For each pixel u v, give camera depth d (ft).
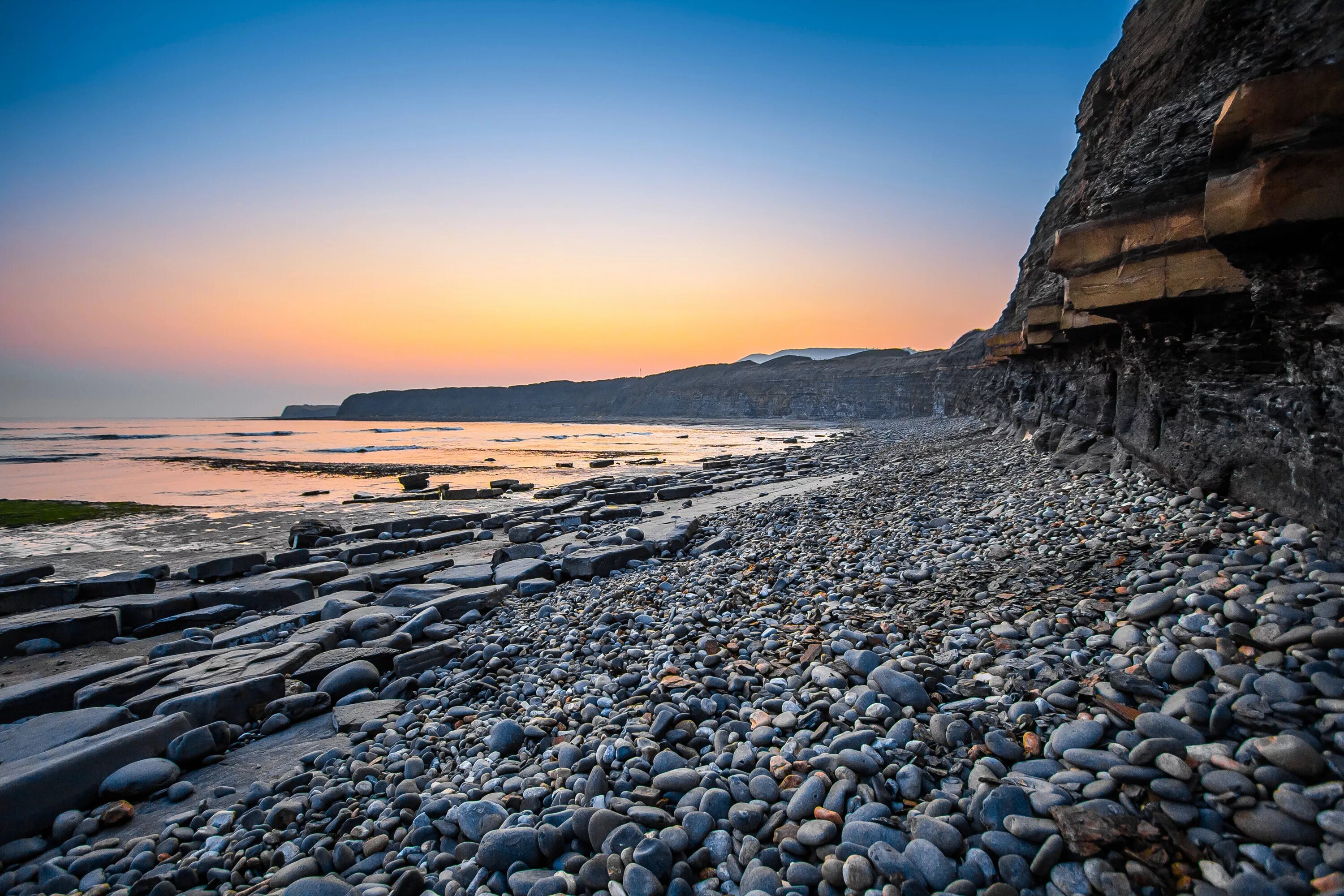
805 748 12.61
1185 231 20.21
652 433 319.68
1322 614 11.71
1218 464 21.53
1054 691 12.30
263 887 11.72
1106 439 37.60
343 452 200.64
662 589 28.02
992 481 41.57
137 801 15.81
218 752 18.24
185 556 52.49
